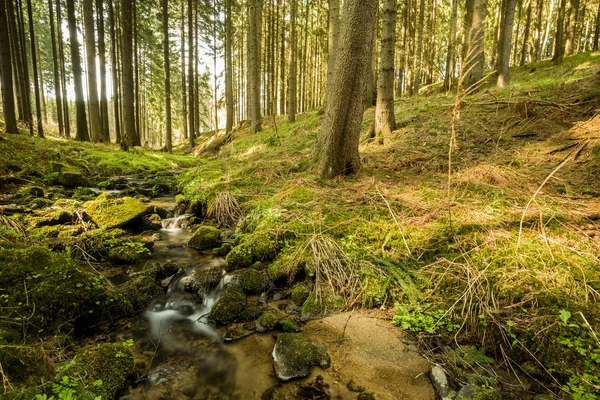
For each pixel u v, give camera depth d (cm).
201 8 2416
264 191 595
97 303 300
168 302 346
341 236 396
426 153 628
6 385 187
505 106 724
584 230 320
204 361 258
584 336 220
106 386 219
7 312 252
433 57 2441
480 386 211
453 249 336
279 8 2427
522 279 274
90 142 1546
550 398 198
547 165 479
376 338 269
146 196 829
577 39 2547
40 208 562
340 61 531
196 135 2991
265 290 349
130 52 1711
